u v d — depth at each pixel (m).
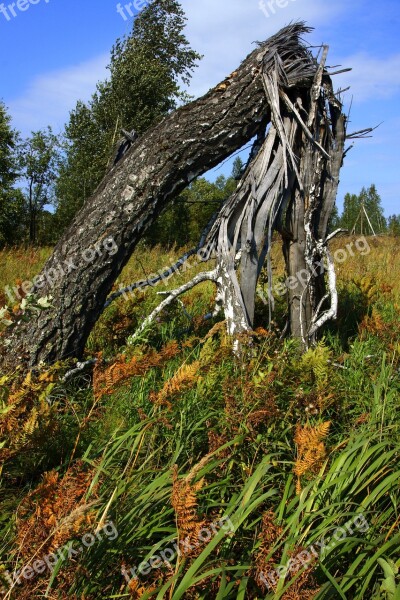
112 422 4.53
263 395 4.42
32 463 4.16
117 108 33.62
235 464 4.13
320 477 3.48
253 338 6.02
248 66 6.09
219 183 54.62
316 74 6.20
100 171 36.91
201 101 5.97
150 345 6.54
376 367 5.71
